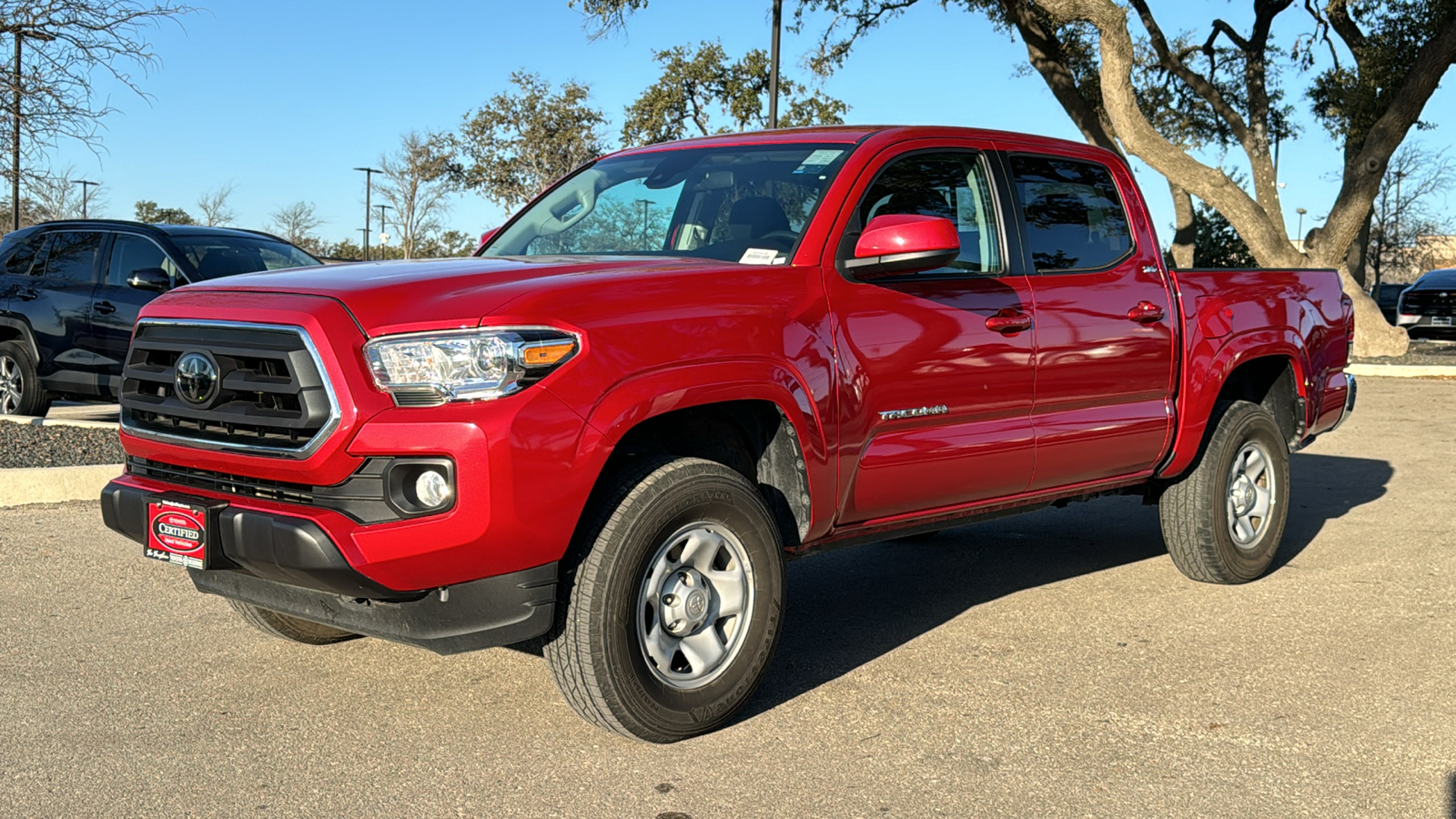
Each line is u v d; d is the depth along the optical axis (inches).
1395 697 162.4
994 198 187.9
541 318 131.5
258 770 137.1
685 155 192.4
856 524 169.5
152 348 146.3
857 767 138.5
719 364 143.7
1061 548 261.0
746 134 194.7
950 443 172.9
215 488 141.9
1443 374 695.7
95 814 124.9
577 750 143.6
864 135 179.3
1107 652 182.9
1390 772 137.6
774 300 152.2
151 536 143.3
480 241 201.9
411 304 132.9
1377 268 2103.8
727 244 168.4
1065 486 198.7
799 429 152.3
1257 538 228.2
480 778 135.1
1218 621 200.5
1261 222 819.4
